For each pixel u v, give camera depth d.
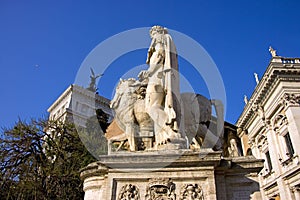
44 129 17.33
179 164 4.72
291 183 22.55
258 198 4.66
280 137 24.95
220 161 4.76
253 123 30.41
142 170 4.73
